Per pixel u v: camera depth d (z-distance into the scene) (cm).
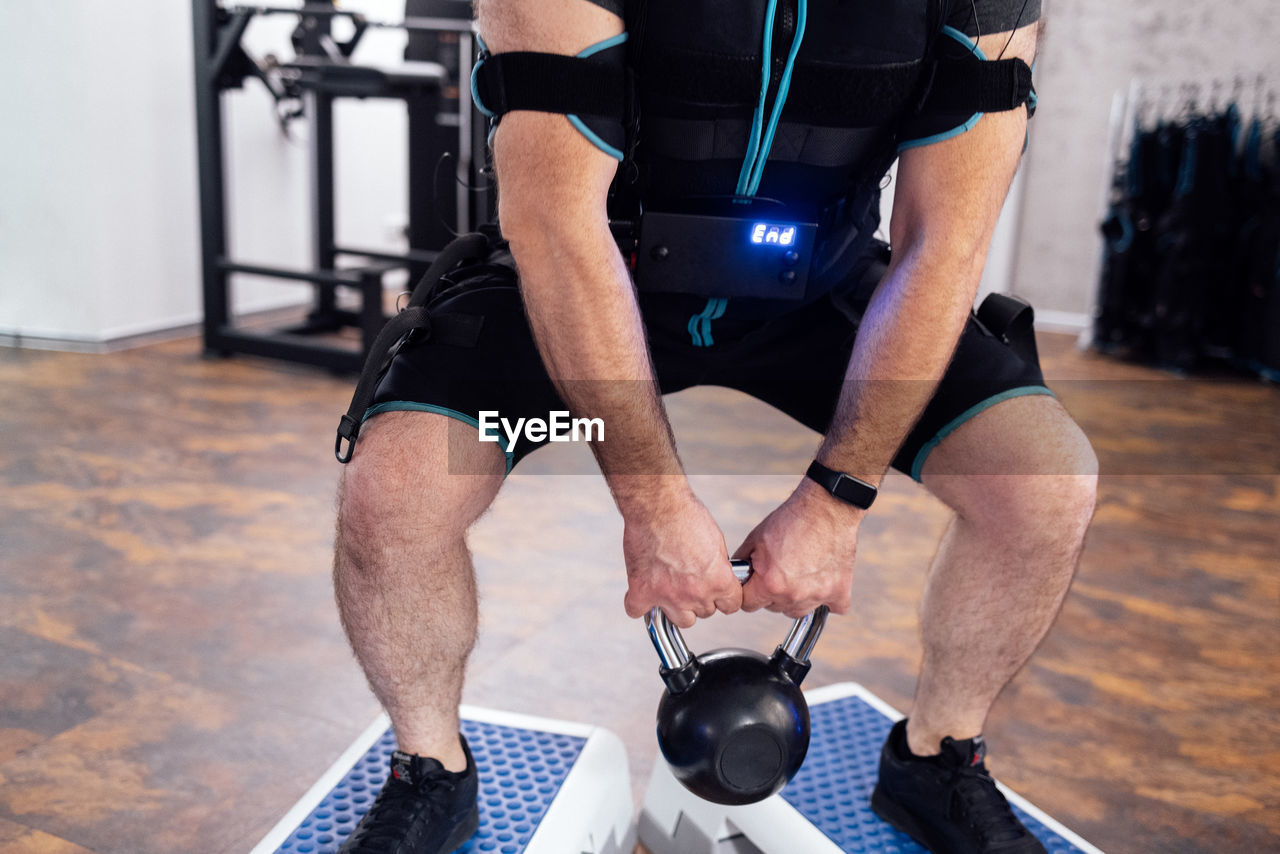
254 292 450
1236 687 169
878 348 89
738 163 94
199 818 125
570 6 77
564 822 111
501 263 106
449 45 387
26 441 268
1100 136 497
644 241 98
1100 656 179
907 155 91
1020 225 522
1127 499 267
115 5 359
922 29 86
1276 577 219
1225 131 410
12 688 152
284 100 393
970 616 107
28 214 367
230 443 275
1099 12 487
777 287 101
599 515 236
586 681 162
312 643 170
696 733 84
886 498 255
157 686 155
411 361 98
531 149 80
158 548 206
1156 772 144
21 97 357
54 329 376
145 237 386
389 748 125
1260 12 460
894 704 158
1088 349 468
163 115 386
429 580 97
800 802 119
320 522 223
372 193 518
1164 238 421
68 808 125
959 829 107
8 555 199
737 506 246
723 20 83
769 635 181
